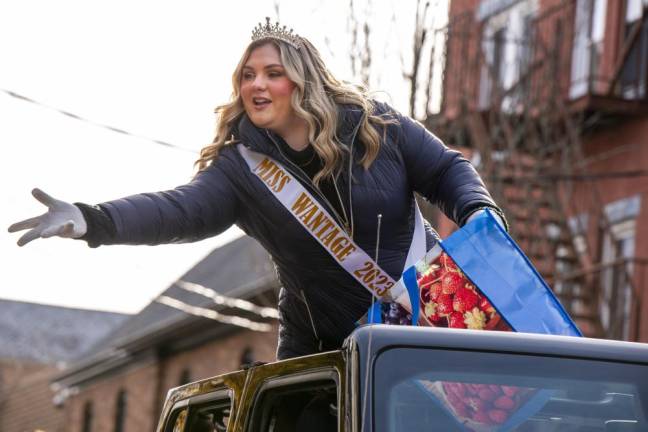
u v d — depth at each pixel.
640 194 20.41
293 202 6.04
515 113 20.16
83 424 47.06
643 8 20.53
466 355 4.84
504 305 5.50
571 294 19.30
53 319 72.38
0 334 69.50
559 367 4.89
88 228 5.54
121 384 43.06
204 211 6.04
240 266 36.97
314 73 6.06
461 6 24.66
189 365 37.41
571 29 22.00
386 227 6.12
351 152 6.00
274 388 5.39
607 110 20.48
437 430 4.70
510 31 23.39
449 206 6.15
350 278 6.11
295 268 6.20
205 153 6.26
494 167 18.62
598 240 20.94
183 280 44.38
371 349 4.77
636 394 4.91
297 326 6.51
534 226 20.03
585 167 21.25
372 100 6.23
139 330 43.56
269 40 6.10
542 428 4.81
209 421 6.47
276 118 6.04
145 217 5.79
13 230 5.48
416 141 6.16
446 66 15.89
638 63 20.77
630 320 18.95
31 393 60.84
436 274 5.54
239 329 33.53
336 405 5.11
